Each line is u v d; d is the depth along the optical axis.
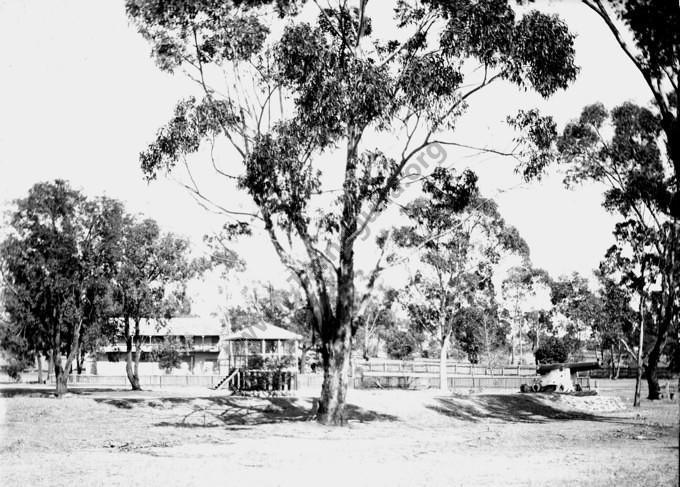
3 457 19.19
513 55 27.44
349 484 14.96
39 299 44.38
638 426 34.28
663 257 47.06
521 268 84.50
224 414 35.00
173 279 55.41
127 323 55.84
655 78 22.05
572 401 45.62
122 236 49.81
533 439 26.92
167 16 28.42
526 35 27.00
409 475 16.39
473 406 41.97
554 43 27.03
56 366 44.75
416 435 28.09
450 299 59.56
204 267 56.22
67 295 44.50
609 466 17.84
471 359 90.69
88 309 46.22
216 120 28.53
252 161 27.41
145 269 54.69
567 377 53.66
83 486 14.29
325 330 30.62
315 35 27.20
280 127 27.61
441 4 28.66
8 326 45.75
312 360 79.94
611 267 48.88
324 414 30.45
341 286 30.36
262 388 47.66
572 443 25.22
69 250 44.25
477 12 26.92
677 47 21.61
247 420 33.06
